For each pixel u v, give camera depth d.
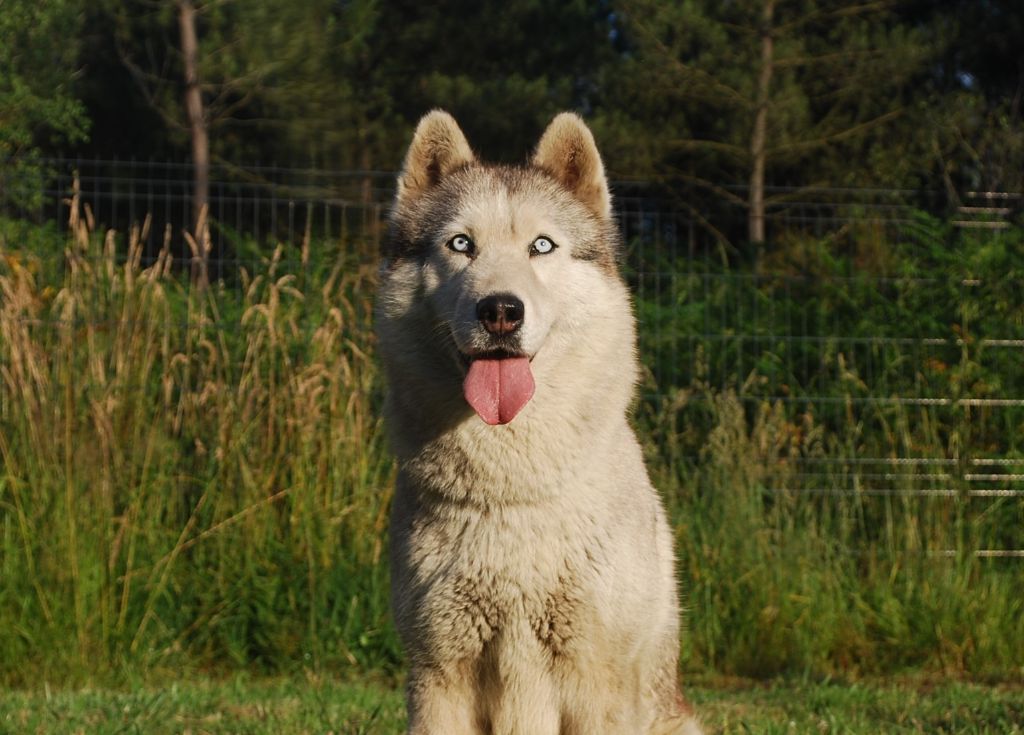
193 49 21.48
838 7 23.02
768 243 11.76
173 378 8.55
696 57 22.50
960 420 9.49
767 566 8.74
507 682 4.46
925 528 9.05
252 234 11.80
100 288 8.66
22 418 8.23
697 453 9.62
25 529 8.03
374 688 7.74
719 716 6.80
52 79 20.84
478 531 4.41
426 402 4.56
